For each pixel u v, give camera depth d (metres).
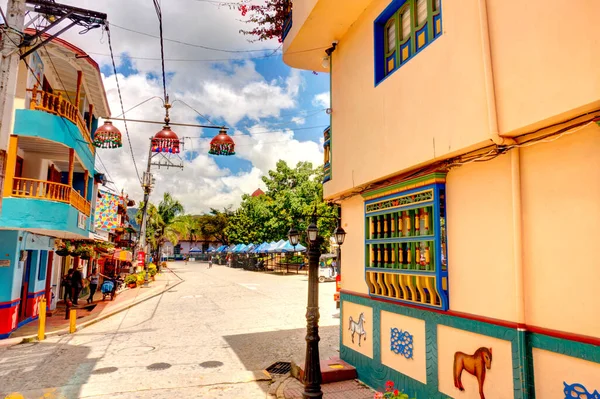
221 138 12.42
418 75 5.48
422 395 5.50
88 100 16.39
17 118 11.55
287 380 7.53
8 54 7.09
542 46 3.60
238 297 20.30
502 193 4.32
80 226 13.95
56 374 8.00
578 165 3.54
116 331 12.32
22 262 12.36
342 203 8.36
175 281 31.56
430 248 5.36
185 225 48.47
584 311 3.42
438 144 4.98
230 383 7.47
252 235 46.84
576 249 3.51
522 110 3.78
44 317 11.30
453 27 4.81
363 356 7.17
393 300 6.27
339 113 8.13
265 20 9.42
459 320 4.84
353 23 7.67
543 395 3.73
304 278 32.69
